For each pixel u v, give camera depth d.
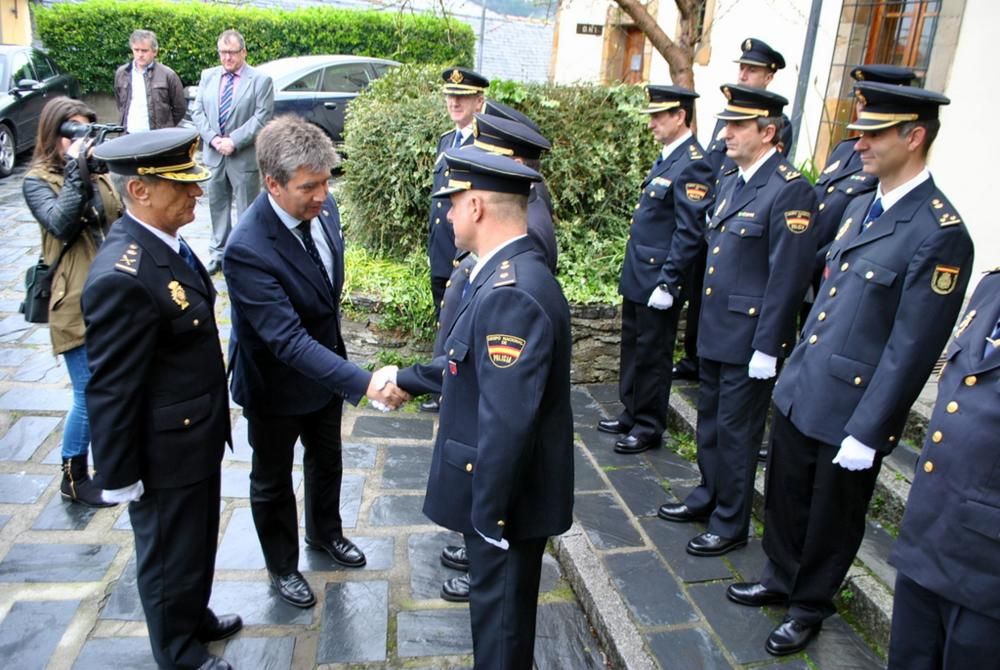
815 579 2.56
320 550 3.07
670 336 3.84
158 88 7.18
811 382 2.49
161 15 13.11
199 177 2.10
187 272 2.18
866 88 2.25
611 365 4.89
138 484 2.13
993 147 4.66
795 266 2.84
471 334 1.96
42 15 12.88
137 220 2.10
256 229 2.36
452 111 3.95
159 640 2.33
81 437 3.18
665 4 8.94
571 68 11.12
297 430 2.64
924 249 2.20
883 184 2.38
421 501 3.47
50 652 2.48
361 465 3.75
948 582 1.82
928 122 2.21
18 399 4.09
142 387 2.07
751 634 2.67
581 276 4.89
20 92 9.71
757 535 3.32
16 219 7.57
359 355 4.74
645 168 5.38
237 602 2.76
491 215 1.95
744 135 2.96
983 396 1.80
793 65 6.61
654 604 2.80
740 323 2.99
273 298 2.35
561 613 2.86
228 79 5.80
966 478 1.80
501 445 1.82
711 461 3.28
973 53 4.79
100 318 1.97
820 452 2.49
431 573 2.98
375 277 4.82
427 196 4.96
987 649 1.81
